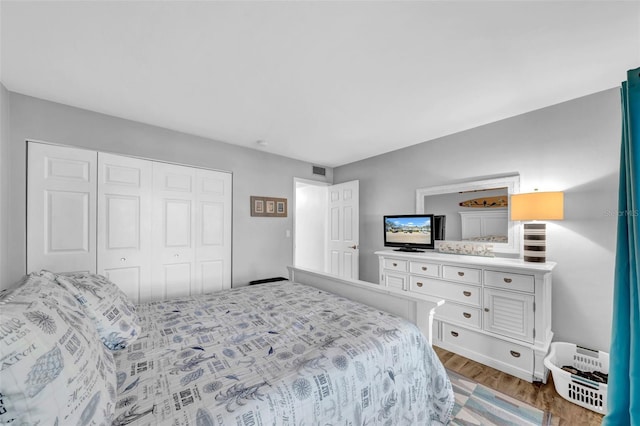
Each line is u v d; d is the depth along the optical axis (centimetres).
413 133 300
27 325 67
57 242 222
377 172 392
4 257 197
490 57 164
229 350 125
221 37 146
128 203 258
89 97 215
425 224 309
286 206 398
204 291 310
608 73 181
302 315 168
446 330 260
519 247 249
